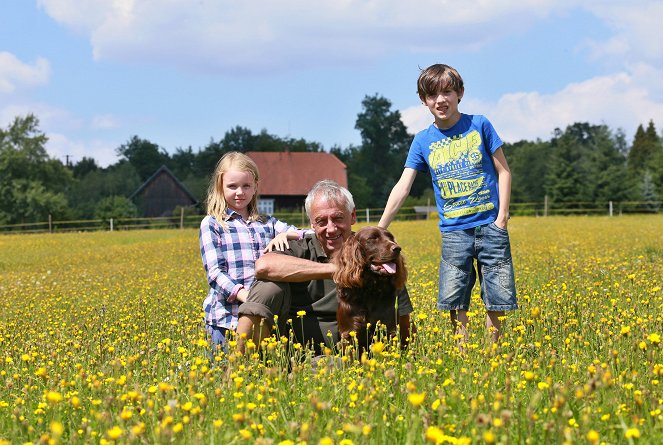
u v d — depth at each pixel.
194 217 47.09
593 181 61.72
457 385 3.63
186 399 3.53
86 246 25.70
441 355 4.24
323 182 5.15
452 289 5.54
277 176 67.56
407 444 2.60
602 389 3.27
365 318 4.66
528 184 84.12
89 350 4.83
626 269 8.92
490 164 5.50
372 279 4.64
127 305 7.82
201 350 4.64
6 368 4.57
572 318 5.34
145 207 74.56
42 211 63.03
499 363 3.85
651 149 89.38
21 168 64.00
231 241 5.30
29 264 18.09
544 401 3.35
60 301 8.88
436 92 5.45
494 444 2.42
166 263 15.68
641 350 3.95
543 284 7.68
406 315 4.83
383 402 3.26
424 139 5.71
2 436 3.31
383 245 4.57
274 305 4.70
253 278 5.21
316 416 3.03
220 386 3.67
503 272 5.39
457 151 5.50
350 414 3.19
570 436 2.57
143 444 2.88
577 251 13.45
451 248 5.54
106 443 2.81
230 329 4.78
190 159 103.19
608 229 23.22
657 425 2.91
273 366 4.00
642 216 38.81
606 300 6.17
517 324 5.18
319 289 4.99
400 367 4.10
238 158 5.41
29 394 3.87
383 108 94.81
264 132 100.69
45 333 5.71
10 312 7.94
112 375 4.16
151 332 5.77
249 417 3.04
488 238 5.42
